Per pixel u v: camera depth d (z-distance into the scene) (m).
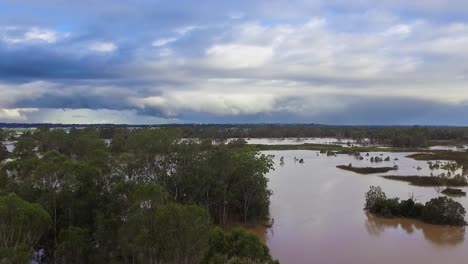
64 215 37.22
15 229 29.30
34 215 30.38
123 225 32.22
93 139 88.88
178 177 52.78
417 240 49.25
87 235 34.50
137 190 31.80
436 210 56.19
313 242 48.44
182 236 28.91
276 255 44.03
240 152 60.34
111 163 46.28
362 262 42.00
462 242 48.47
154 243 28.95
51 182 37.66
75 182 37.91
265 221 57.19
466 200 71.94
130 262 34.12
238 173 56.03
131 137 58.19
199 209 30.05
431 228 54.28
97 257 34.34
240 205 57.38
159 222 28.92
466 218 59.59
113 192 36.50
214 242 33.06
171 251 29.05
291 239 49.59
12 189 39.78
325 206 66.56
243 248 32.91
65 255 33.12
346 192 79.12
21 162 45.19
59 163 39.38
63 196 37.06
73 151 97.50
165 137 52.91
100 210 36.22
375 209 61.69
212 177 52.88
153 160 52.66
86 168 38.66
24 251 26.88
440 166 120.75
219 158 54.56
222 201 54.94
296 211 63.12
